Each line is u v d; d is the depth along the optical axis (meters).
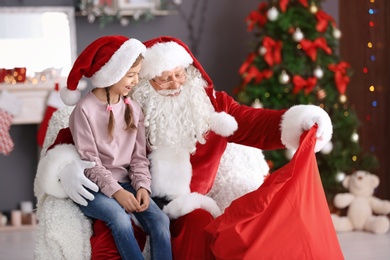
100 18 6.76
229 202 3.91
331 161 6.32
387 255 5.39
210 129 3.87
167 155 3.76
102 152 3.59
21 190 6.93
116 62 3.52
